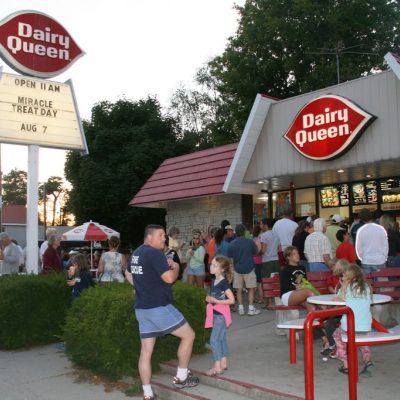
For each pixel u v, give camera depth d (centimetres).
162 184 1727
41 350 896
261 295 1161
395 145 1028
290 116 1245
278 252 1086
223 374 618
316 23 2905
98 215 2944
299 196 1479
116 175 2828
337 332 604
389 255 923
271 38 3012
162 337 698
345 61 2769
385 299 620
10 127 1089
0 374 741
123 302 680
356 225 1159
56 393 646
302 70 2992
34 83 1132
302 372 615
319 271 858
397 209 1270
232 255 1023
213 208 1566
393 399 504
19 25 1116
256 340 805
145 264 575
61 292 945
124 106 3066
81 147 1191
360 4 2862
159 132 3034
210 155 1623
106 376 703
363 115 1055
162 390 613
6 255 1174
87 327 712
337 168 1137
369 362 586
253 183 1401
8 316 892
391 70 1038
